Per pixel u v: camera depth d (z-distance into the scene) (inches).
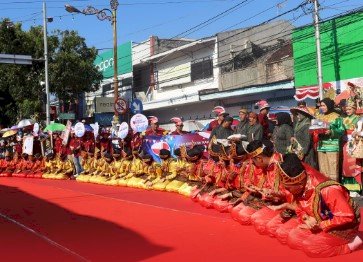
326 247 215.0
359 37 714.8
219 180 361.4
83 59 1239.5
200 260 224.1
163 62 1282.0
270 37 1090.1
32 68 1192.8
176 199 425.7
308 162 348.8
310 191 220.2
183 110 1219.9
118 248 254.7
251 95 978.7
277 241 252.5
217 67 1105.4
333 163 349.4
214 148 359.3
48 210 395.2
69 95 1256.8
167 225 310.3
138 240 271.3
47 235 295.4
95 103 1323.8
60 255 246.2
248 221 292.4
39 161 767.7
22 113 1181.1
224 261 220.5
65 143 719.7
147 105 1283.2
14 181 693.9
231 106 1041.5
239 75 1032.8
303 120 352.5
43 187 582.9
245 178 322.7
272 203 279.3
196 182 435.8
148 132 588.4
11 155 850.8
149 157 519.2
